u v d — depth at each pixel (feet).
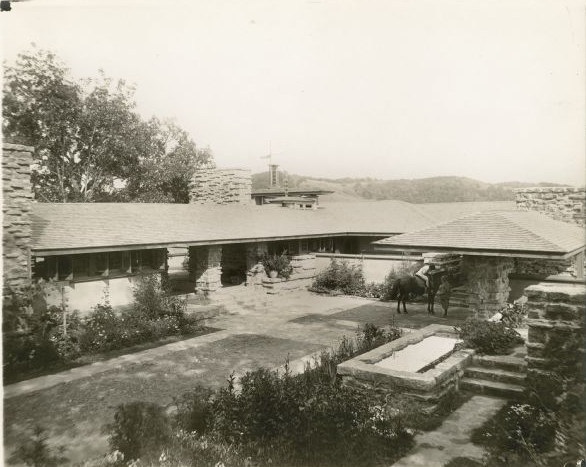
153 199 122.42
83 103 108.17
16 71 96.84
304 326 54.54
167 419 25.61
